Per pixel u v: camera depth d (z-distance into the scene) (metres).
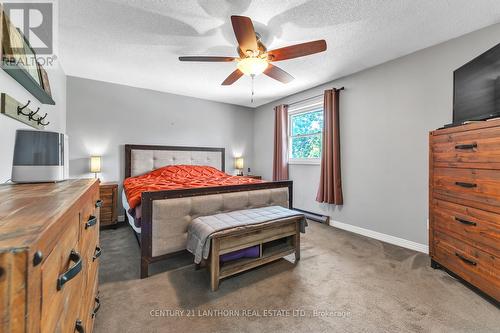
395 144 2.61
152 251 1.83
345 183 3.15
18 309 0.33
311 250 2.39
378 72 2.76
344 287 1.68
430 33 2.08
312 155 3.81
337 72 2.99
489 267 1.47
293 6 1.70
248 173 4.97
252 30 1.56
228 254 1.78
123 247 2.44
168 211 1.88
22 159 1.07
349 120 3.10
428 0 1.64
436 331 1.26
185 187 2.17
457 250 1.71
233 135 4.77
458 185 1.71
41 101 1.78
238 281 1.76
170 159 3.92
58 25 1.94
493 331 1.26
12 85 1.25
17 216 0.50
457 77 1.91
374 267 2.00
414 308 1.45
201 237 1.66
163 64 2.75
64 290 0.58
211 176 3.51
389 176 2.66
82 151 3.26
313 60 2.63
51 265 0.46
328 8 1.73
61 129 2.84
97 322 1.30
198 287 1.68
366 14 1.80
